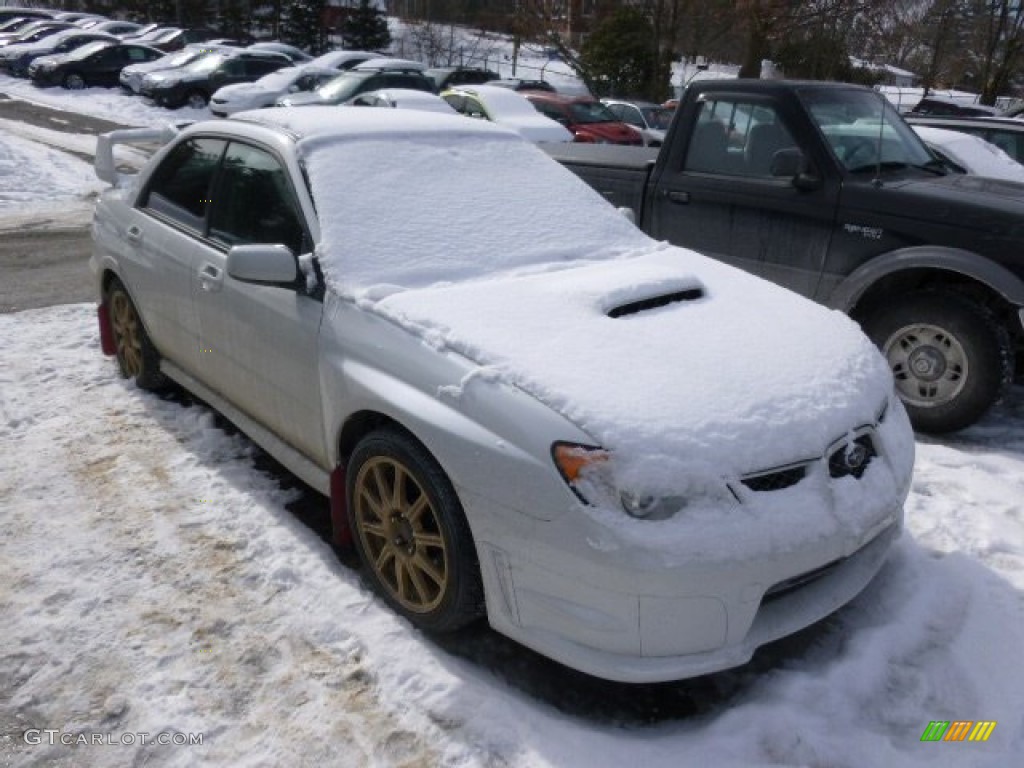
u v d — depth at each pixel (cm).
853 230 486
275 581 321
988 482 410
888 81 3334
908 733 254
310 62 2875
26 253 857
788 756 242
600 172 604
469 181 385
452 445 262
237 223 384
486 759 243
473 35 3903
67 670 276
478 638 296
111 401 482
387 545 301
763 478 252
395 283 322
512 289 320
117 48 2594
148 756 245
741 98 540
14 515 364
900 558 338
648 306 323
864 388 296
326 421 321
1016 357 511
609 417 247
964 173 588
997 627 298
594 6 2994
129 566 330
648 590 235
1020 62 2227
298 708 262
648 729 258
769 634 255
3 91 2469
